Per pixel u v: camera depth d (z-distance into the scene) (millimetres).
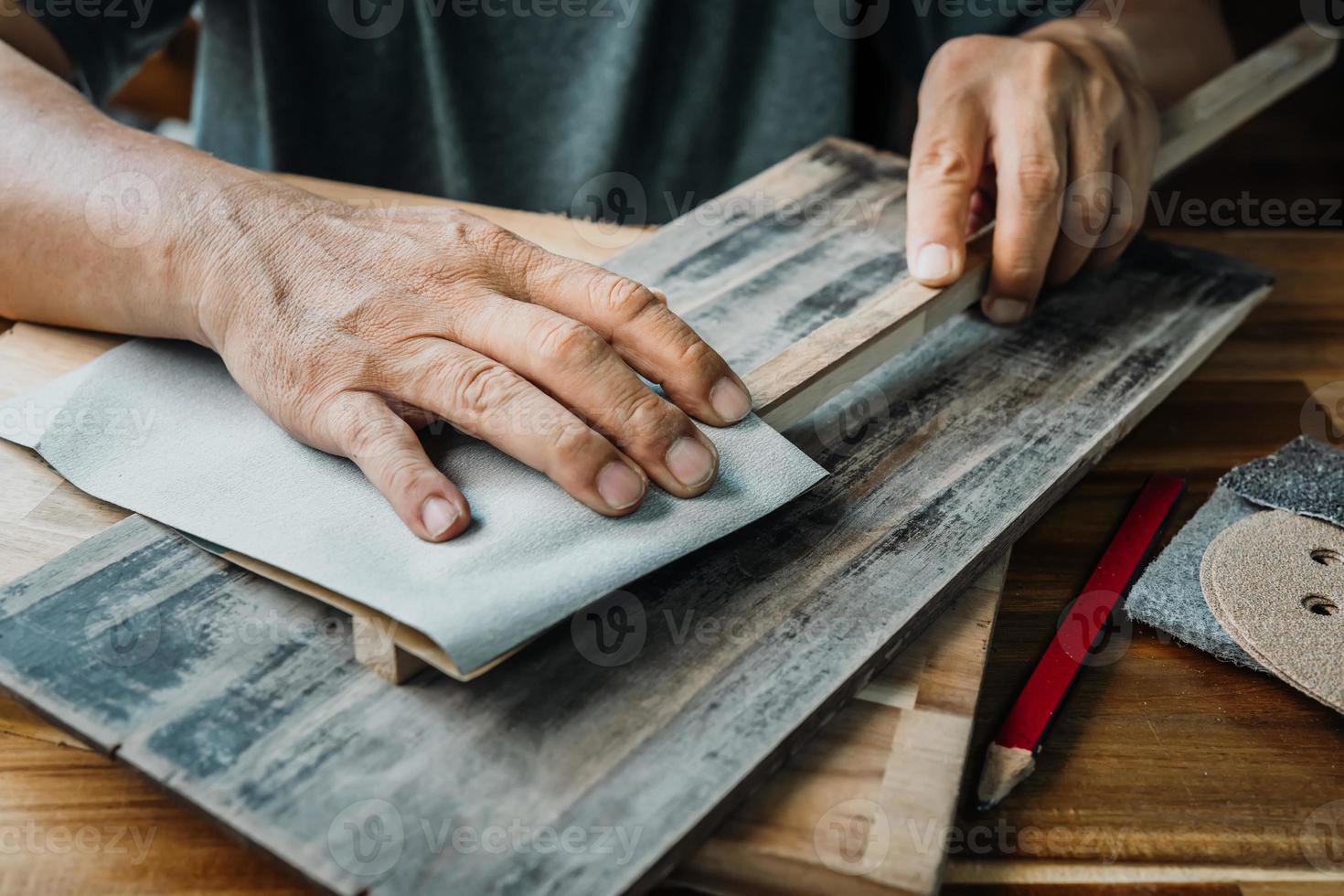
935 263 669
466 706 437
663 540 471
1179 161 883
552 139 1099
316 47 1049
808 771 437
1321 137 1288
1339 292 852
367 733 424
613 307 540
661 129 1117
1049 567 589
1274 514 565
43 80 723
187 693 438
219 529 493
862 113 1191
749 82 1101
